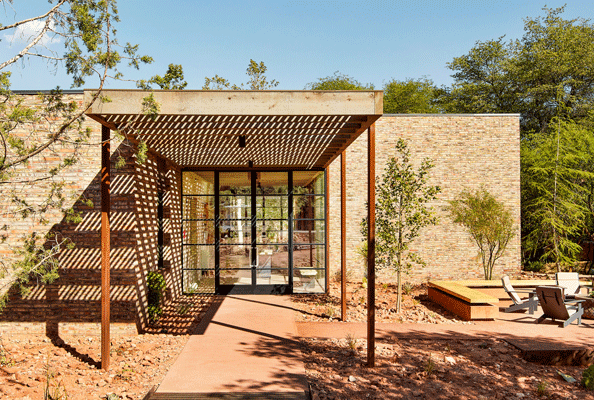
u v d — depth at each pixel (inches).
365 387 200.8
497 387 206.2
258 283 443.2
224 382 202.5
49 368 224.7
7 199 293.1
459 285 405.1
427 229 533.0
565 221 602.5
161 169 382.9
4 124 203.0
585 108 955.3
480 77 1186.0
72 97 296.5
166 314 350.3
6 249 292.5
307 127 242.4
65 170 295.6
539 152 675.4
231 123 238.7
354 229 531.2
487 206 498.3
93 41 199.5
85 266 297.0
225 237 443.8
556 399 195.5
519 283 426.0
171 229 398.3
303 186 448.5
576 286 411.8
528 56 1051.3
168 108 207.0
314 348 260.7
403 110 1433.3
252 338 279.7
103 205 223.6
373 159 237.8
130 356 245.0
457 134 537.6
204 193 445.4
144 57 209.2
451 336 289.7
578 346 263.7
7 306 296.8
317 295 434.0
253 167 445.4
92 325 296.0
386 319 339.6
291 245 446.6
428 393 196.1
